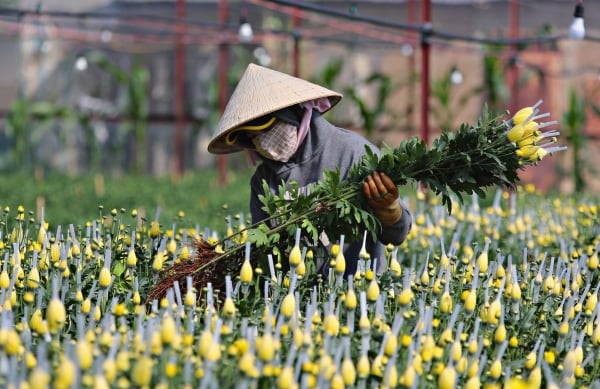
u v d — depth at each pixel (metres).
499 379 8.60
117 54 50.75
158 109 51.62
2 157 51.62
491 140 10.41
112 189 35.62
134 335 8.58
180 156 41.44
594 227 16.03
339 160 11.27
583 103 38.00
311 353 8.27
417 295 10.52
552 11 43.31
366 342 8.37
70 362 6.70
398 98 49.00
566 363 8.43
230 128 10.81
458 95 46.66
